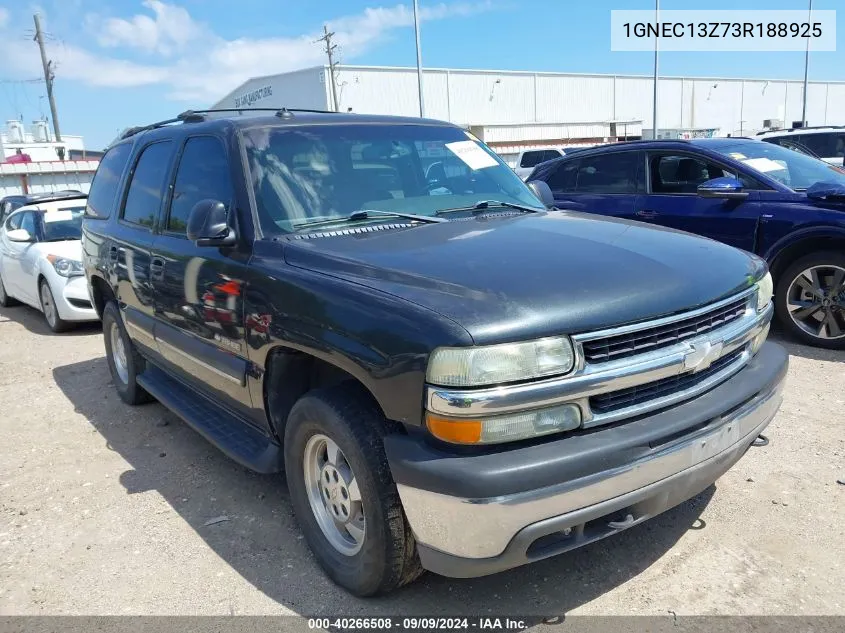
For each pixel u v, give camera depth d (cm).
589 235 321
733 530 324
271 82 4822
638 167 716
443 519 232
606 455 235
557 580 295
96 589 308
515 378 228
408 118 430
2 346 813
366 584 275
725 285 285
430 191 387
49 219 934
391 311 247
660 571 297
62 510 385
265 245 322
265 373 318
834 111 6750
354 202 356
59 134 5050
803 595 277
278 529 351
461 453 232
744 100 6359
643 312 250
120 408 554
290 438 304
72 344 804
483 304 239
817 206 580
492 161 438
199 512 374
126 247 466
